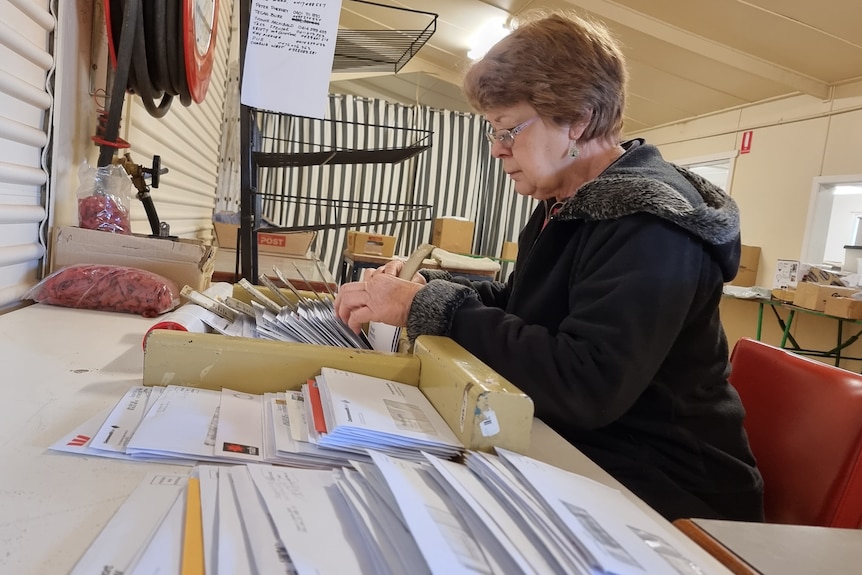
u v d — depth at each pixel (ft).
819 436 3.23
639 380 2.47
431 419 2.13
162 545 1.30
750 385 3.82
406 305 2.89
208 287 5.10
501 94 3.22
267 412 2.19
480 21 14.82
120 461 1.79
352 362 2.54
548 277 3.11
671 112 17.84
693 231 2.67
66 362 2.81
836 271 12.79
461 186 18.12
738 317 15.80
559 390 2.43
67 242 4.33
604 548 1.27
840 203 13.75
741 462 3.10
